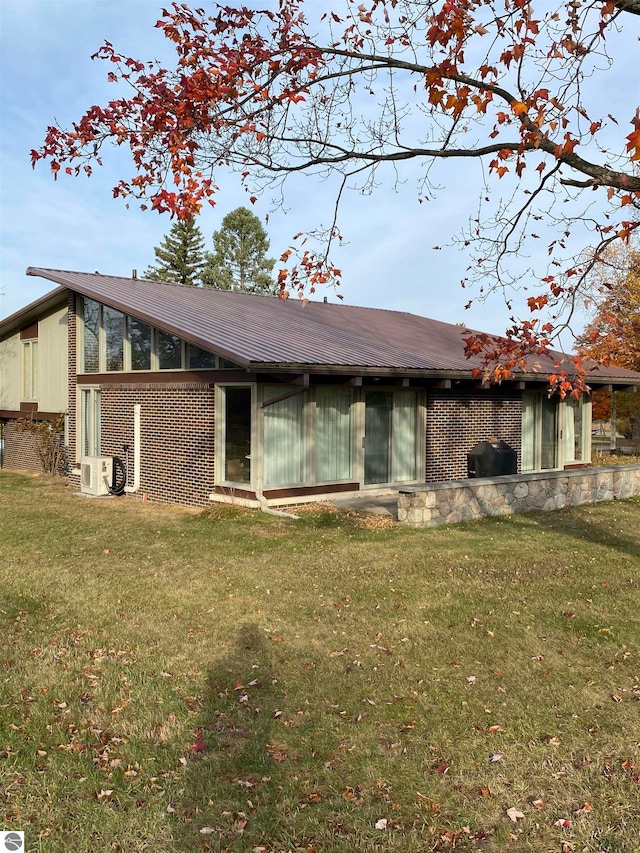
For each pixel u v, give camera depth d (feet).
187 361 43.27
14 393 69.05
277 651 17.07
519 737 12.81
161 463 45.29
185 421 43.29
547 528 33.68
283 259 18.98
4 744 12.49
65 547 29.45
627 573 24.75
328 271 19.24
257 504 38.58
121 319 49.55
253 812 10.62
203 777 11.54
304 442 41.78
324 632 18.45
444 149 18.66
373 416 46.62
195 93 16.79
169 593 22.21
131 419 48.14
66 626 18.89
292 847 9.82
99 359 52.03
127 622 19.27
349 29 18.19
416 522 33.73
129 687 14.89
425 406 49.06
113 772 11.64
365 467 46.11
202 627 18.88
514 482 38.22
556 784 11.33
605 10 14.19
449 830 10.20
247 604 20.99
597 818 10.43
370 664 16.25
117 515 38.65
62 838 9.98
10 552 28.43
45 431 60.08
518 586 22.94
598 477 43.06
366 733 12.98
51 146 17.44
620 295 63.52
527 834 10.11
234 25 17.26
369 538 30.99
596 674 15.64
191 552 28.43
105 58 16.71
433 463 49.70
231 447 40.63
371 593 22.16
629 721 13.38
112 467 48.21
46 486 53.11
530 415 57.26
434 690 14.79
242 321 45.96
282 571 25.09
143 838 10.01
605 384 60.39
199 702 14.25
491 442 51.13
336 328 51.90
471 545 29.48
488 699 14.37
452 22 14.67
